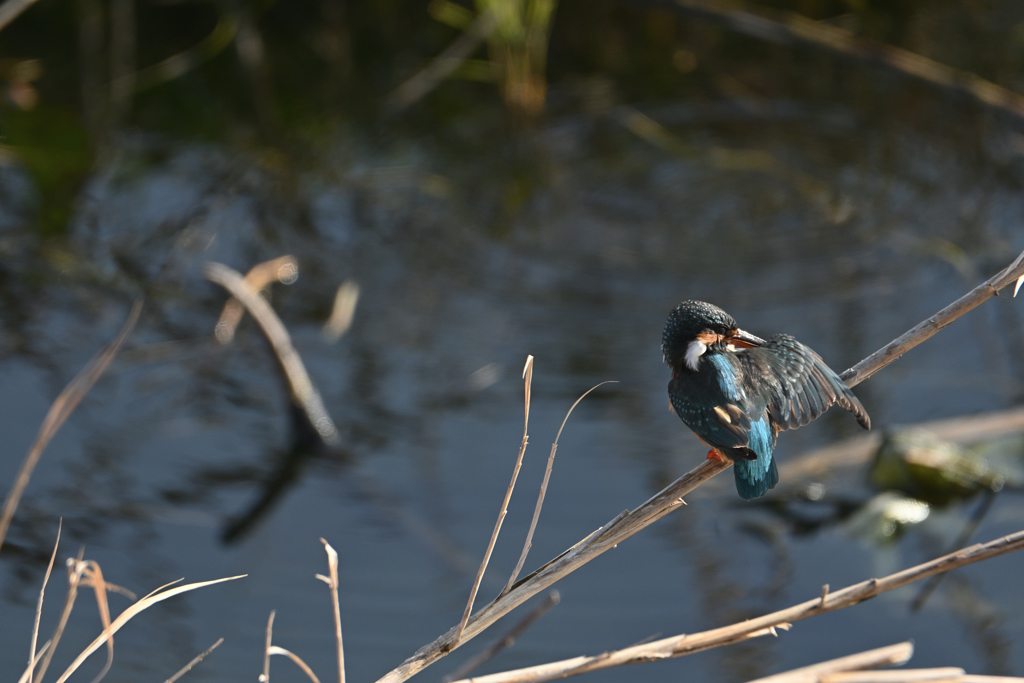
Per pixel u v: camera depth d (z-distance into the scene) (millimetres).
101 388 11867
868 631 8680
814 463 10938
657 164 17062
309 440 11070
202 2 19750
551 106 18578
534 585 5484
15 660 8375
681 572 9414
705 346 6395
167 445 11094
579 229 15305
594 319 13188
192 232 14719
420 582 9234
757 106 18672
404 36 20047
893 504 10188
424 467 10664
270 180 16047
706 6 17828
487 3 17500
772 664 8344
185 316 13188
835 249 14578
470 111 18219
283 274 13938
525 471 10547
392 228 15141
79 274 13781
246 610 8953
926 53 19016
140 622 8820
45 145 16188
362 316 13227
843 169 16766
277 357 11234
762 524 10070
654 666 8344
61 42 19141
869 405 11578
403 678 5305
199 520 10047
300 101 18141
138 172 16062
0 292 13430
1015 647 8375
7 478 10477
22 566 9461
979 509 10250
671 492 5770
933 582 9266
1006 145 17062
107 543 9727
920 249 14414
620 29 20234
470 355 12492
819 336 12547
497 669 8273
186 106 17781
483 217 15531
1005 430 10969
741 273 14078
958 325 12773
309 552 9633
